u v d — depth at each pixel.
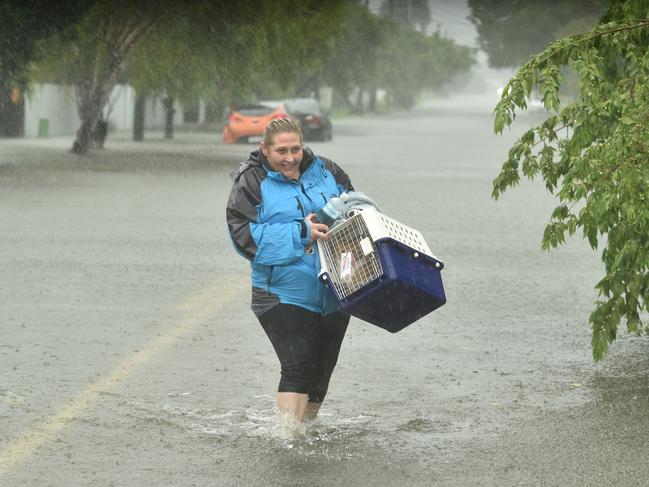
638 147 17.25
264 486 14.12
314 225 15.22
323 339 16.28
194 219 44.78
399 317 15.48
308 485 14.19
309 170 15.73
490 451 15.68
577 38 19.12
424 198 54.94
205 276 31.08
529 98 18.88
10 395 18.36
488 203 53.19
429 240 39.56
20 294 27.80
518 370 20.69
